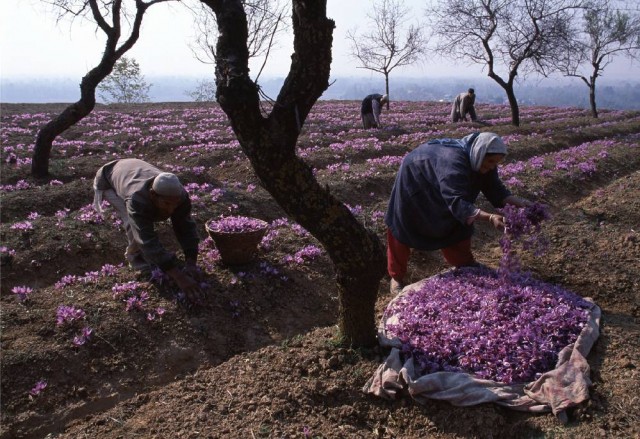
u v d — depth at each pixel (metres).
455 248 6.35
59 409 4.61
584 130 20.31
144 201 5.59
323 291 6.76
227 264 6.69
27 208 9.16
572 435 3.96
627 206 9.61
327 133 18.84
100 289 6.14
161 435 4.25
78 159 12.91
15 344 5.06
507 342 4.71
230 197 9.53
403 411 4.49
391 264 6.50
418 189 5.77
